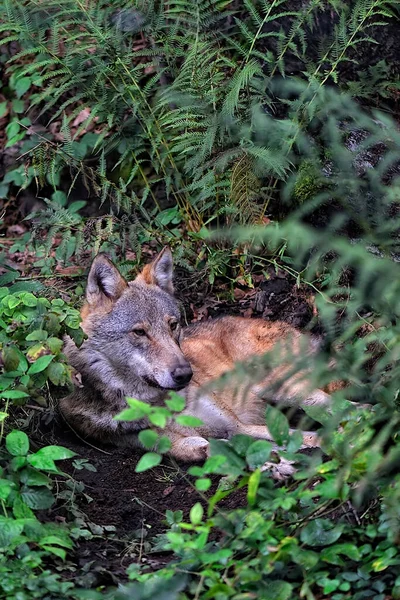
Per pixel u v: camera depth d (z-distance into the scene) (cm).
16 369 503
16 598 371
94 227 708
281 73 756
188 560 367
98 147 850
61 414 618
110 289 622
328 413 422
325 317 412
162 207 816
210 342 678
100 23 724
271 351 402
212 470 354
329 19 796
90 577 402
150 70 834
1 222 892
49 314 524
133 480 555
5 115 933
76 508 484
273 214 733
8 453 484
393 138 467
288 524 387
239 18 795
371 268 387
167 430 605
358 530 390
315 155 594
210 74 706
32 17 733
